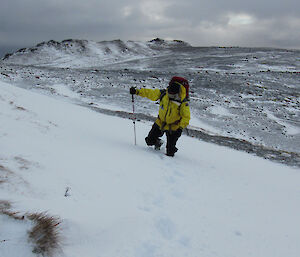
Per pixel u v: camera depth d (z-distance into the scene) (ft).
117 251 7.18
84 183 10.43
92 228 7.50
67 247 6.48
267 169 22.43
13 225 6.03
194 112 60.34
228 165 20.92
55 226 6.61
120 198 10.33
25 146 11.96
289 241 10.00
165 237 8.68
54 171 10.46
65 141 15.07
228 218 11.03
